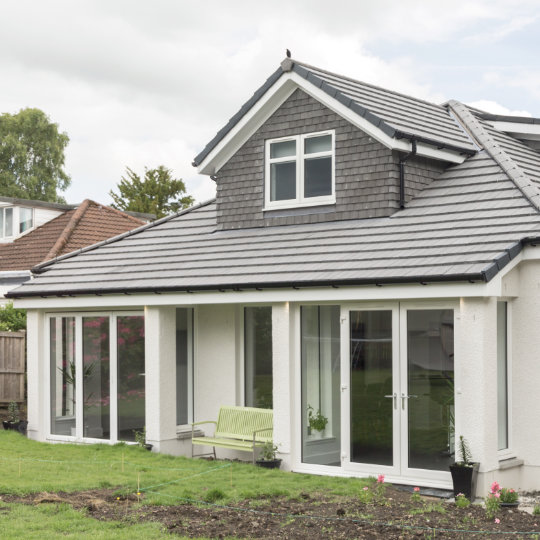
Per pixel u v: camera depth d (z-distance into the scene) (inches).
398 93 643.5
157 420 555.8
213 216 666.8
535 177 548.1
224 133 609.9
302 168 583.8
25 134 2461.9
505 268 423.8
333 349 486.9
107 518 349.4
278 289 489.1
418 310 447.2
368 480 443.5
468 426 421.1
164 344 561.3
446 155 561.3
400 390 451.5
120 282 578.9
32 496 391.9
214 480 440.1
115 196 2023.9
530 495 441.7
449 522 338.0
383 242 493.7
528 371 452.1
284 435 495.5
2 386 767.1
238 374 566.9
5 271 1032.2
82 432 610.2
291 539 314.2
